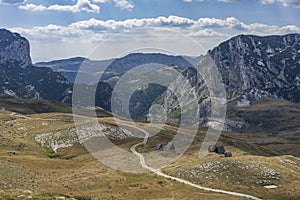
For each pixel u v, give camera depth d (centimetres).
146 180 8525
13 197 5244
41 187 7300
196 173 9512
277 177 9825
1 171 8081
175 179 8988
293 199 8544
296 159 13862
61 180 8181
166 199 7100
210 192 8319
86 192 7188
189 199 7294
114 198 6919
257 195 8662
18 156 11681
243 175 9706
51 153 13562
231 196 8156
